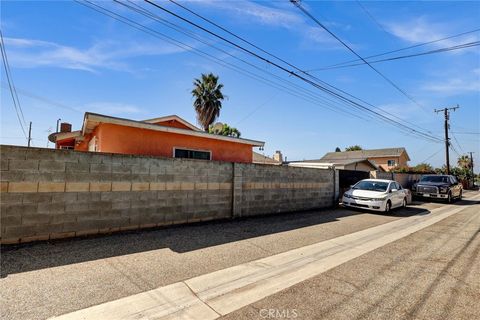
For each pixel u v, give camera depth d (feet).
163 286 12.56
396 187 44.37
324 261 17.24
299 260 17.15
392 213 40.01
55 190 18.03
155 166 23.09
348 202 40.75
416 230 28.43
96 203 19.80
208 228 24.26
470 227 30.63
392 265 16.97
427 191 60.95
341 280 14.30
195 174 26.00
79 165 19.02
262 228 25.41
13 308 10.09
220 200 28.14
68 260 14.89
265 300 11.79
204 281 13.37
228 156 42.19
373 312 11.10
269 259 17.02
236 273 14.56
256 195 31.99
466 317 10.97
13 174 16.58
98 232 19.95
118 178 20.90
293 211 37.32
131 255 16.26
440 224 32.45
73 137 41.57
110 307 10.55
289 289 12.99
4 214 16.34
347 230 26.66
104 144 30.60
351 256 18.54
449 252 20.31
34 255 15.26
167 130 33.94
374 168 96.99
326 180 43.73
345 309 11.25
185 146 37.19
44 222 17.66
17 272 13.07
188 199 25.45
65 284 12.16
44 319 9.52
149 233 21.31
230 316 10.39
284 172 35.94
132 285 12.46
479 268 16.85
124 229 21.30
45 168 17.66
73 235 18.80
